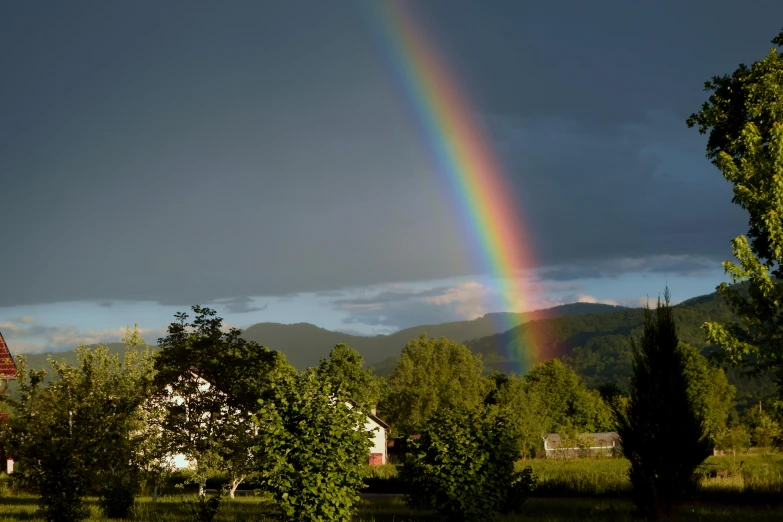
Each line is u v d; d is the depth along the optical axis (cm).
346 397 1491
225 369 2466
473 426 1827
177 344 2489
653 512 2038
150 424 2441
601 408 11088
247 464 2505
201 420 2486
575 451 7044
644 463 2056
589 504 2506
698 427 2070
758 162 1906
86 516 1931
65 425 1900
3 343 3553
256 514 2056
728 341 1761
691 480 2055
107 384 2180
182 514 2084
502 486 1827
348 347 9394
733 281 1769
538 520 1989
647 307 2169
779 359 1709
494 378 11731
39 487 1836
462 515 1773
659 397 2066
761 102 2353
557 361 11444
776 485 2647
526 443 7588
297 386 1500
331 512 1421
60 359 2302
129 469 2250
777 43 2570
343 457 1435
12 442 1864
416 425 1911
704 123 2653
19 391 1959
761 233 2114
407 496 2255
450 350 9012
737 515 2072
